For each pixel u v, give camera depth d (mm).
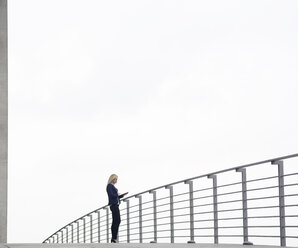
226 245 10625
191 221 12484
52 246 9961
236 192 10758
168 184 13586
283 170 9562
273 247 9461
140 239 15328
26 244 10859
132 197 16141
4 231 20438
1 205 20484
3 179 20500
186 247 9875
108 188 14578
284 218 9516
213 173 11477
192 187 12500
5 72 20656
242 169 10617
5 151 20578
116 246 10445
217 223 11414
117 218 14578
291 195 9367
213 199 11578
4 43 20656
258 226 10086
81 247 9820
